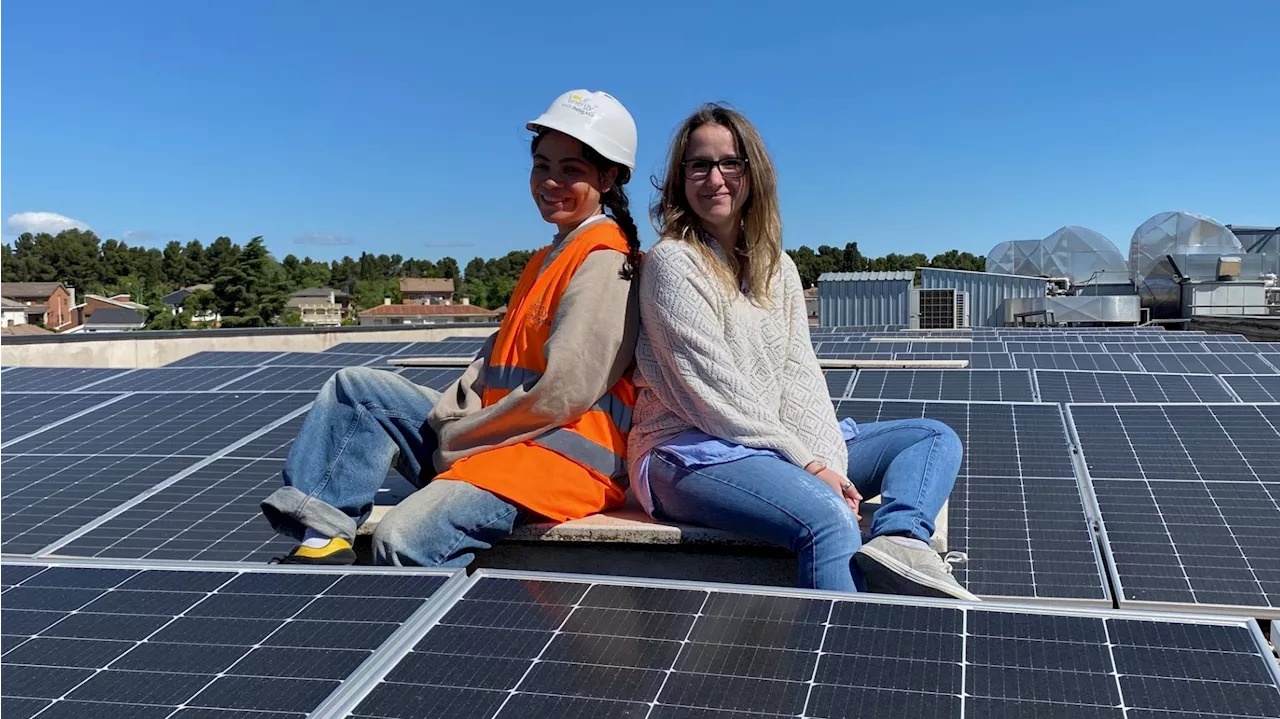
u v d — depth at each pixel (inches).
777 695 91.4
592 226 178.9
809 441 170.9
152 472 271.3
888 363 472.1
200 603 120.2
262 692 96.6
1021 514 217.5
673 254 165.9
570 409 170.1
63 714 93.6
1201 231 1531.7
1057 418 277.4
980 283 1530.5
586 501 175.6
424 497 161.9
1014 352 657.6
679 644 102.5
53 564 137.3
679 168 169.3
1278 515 206.7
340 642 107.0
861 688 92.0
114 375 529.7
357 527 184.1
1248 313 1423.5
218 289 3427.7
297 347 1072.8
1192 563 191.2
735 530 164.1
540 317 175.9
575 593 117.2
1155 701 87.9
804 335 179.0
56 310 5128.0
